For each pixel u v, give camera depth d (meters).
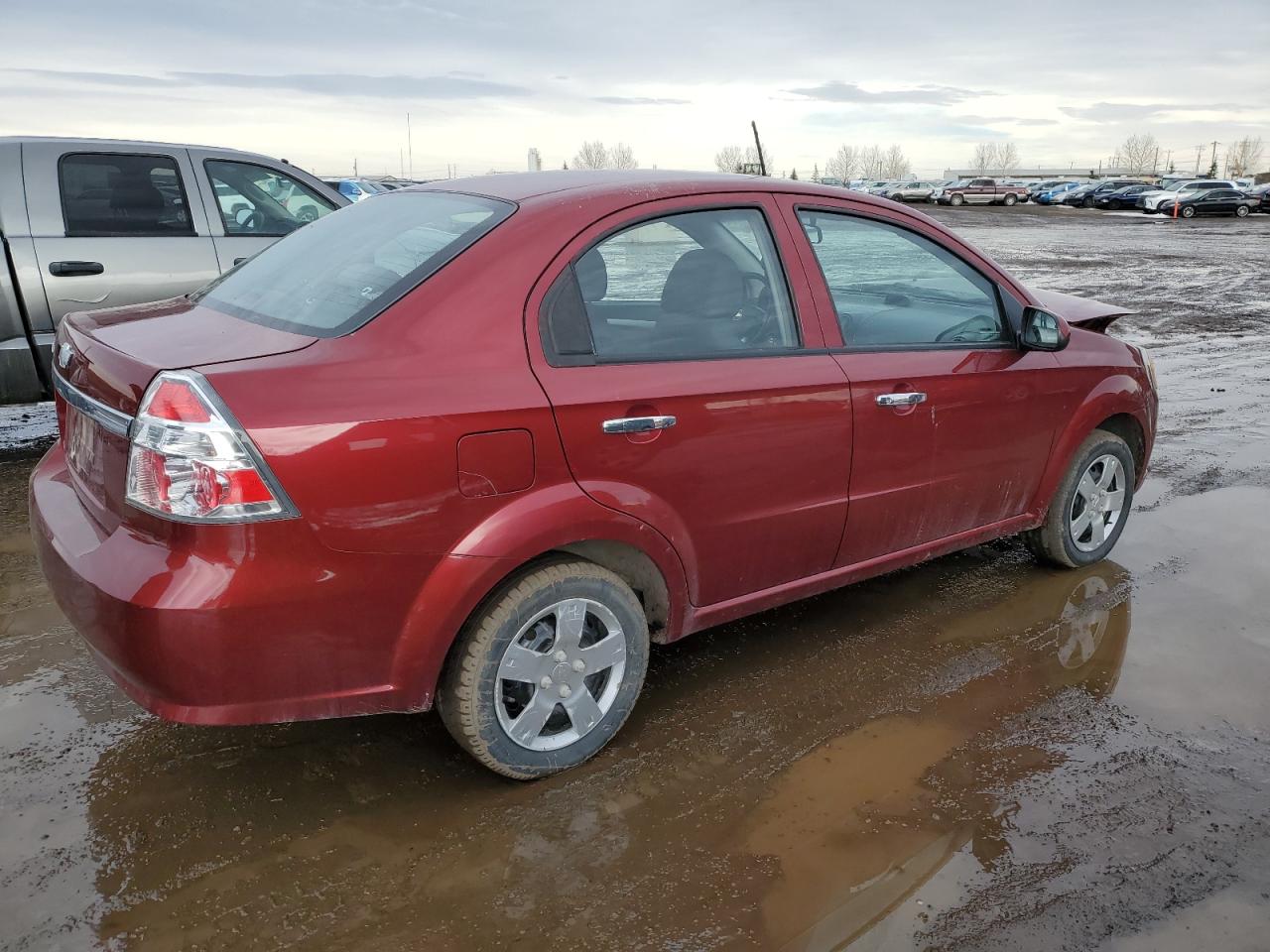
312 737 2.92
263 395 2.17
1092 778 2.80
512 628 2.55
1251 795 2.74
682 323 2.86
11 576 3.96
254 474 2.13
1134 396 4.18
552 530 2.52
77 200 5.55
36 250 5.37
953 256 3.62
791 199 3.20
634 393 2.65
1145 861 2.46
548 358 2.55
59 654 3.36
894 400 3.26
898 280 3.43
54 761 2.75
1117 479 4.32
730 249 3.01
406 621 2.38
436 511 2.35
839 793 2.71
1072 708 3.19
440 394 2.35
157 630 2.13
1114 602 4.02
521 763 2.67
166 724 2.96
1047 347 3.65
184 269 5.84
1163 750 2.96
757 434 2.93
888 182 62.59
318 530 2.21
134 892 2.27
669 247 2.86
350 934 2.17
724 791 2.71
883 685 3.32
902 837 2.53
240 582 2.15
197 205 5.94
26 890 2.26
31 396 5.49
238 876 2.33
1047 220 39.25
